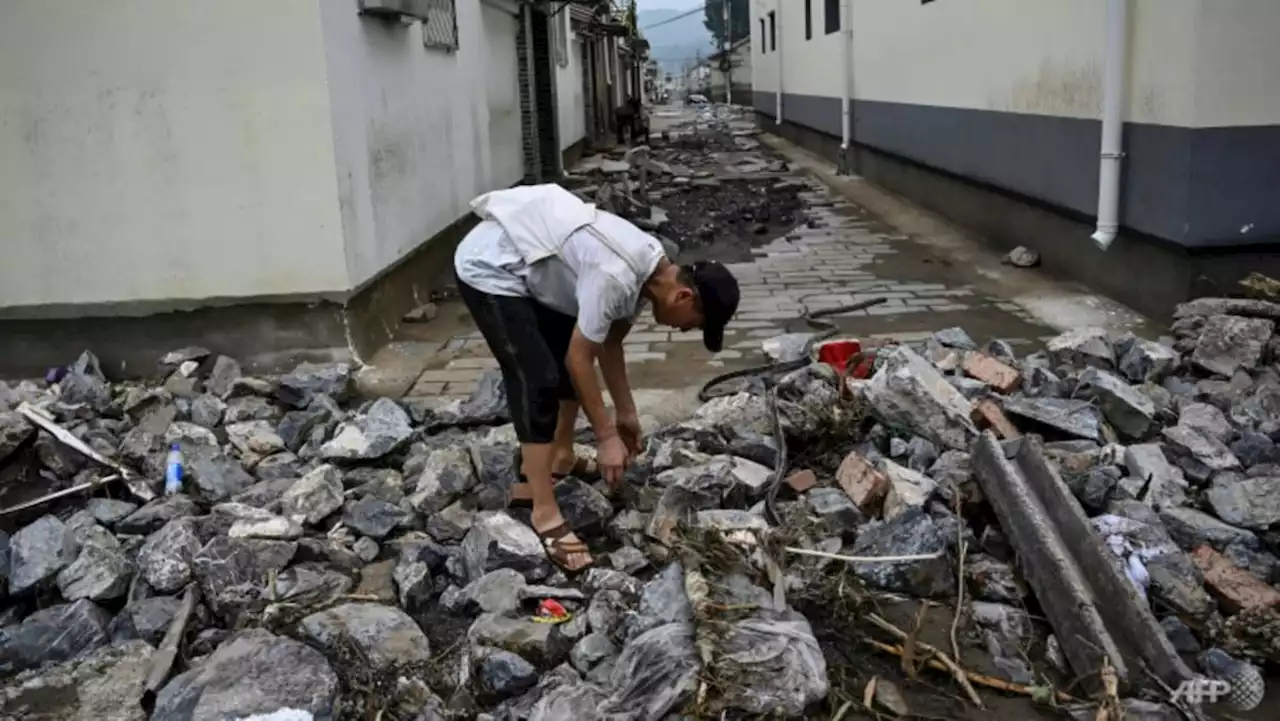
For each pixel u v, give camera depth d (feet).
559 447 13.12
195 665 10.12
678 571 10.72
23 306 19.56
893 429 14.23
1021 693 9.62
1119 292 21.76
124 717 9.53
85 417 16.61
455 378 19.06
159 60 18.43
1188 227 18.69
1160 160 19.52
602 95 77.36
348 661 10.16
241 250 19.17
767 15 78.18
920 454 13.62
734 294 10.82
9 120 18.74
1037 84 25.39
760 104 86.22
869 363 16.61
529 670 9.74
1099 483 12.31
